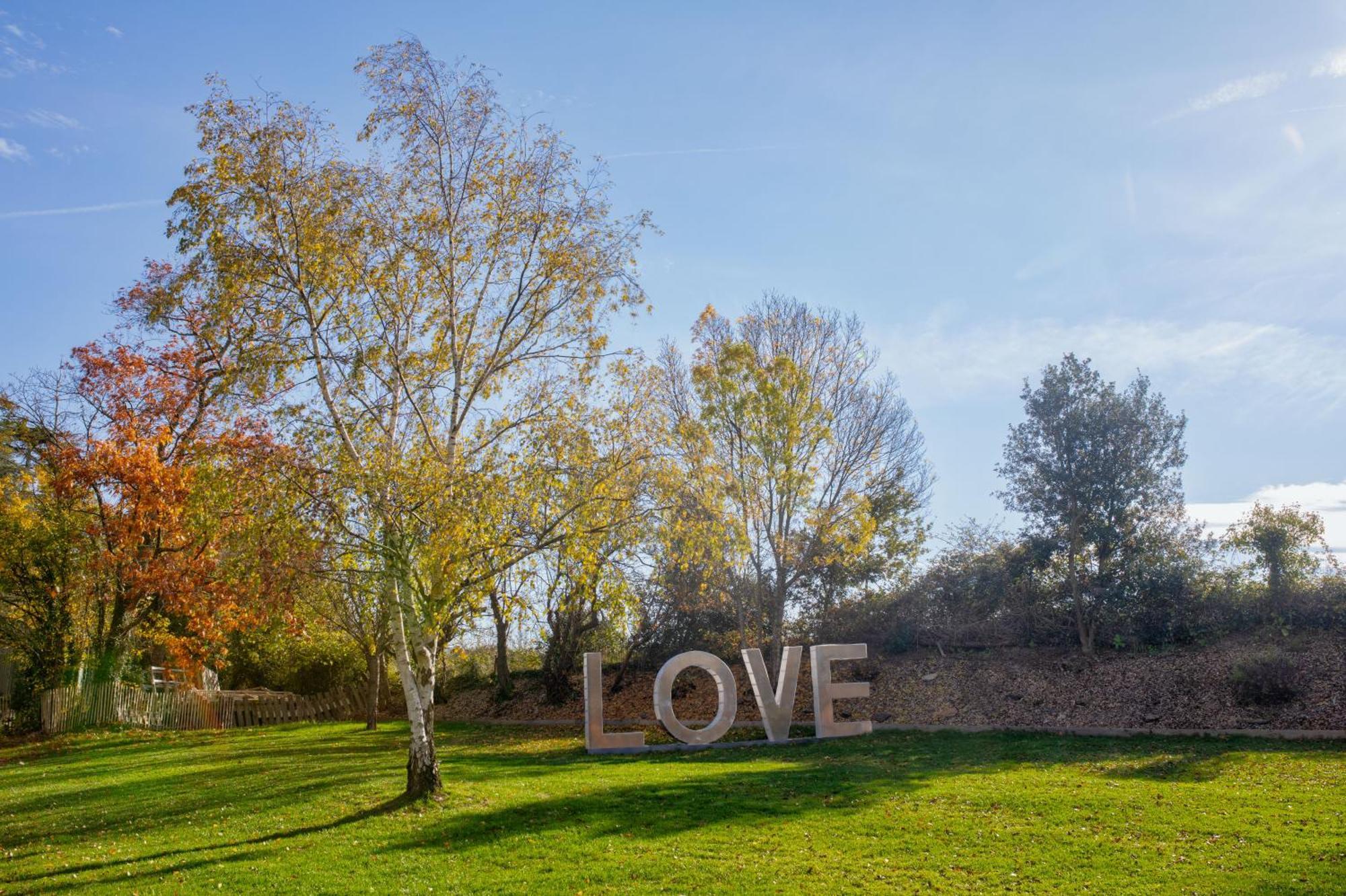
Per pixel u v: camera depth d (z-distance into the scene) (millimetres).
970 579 28422
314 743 22688
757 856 10617
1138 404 26562
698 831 11648
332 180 13297
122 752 21594
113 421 25750
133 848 11414
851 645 22562
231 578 12969
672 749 21094
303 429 12500
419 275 13648
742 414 25625
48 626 26547
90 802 14445
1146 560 24906
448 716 34000
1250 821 11531
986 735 20469
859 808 12734
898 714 24531
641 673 33781
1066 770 15766
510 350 14164
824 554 27609
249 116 13133
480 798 13336
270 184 12977
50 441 27109
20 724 25516
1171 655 23359
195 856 10859
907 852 10750
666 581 29531
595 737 20719
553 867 10211
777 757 18969
